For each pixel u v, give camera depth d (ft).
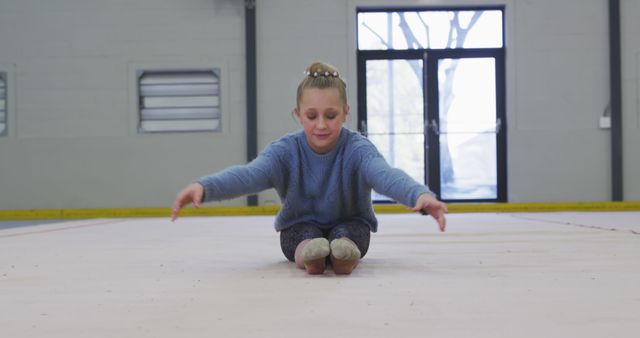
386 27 29.35
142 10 29.19
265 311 4.14
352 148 6.51
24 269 6.77
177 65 29.17
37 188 29.32
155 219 21.34
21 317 4.05
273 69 29.09
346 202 6.68
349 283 5.37
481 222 15.87
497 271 6.12
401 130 29.43
